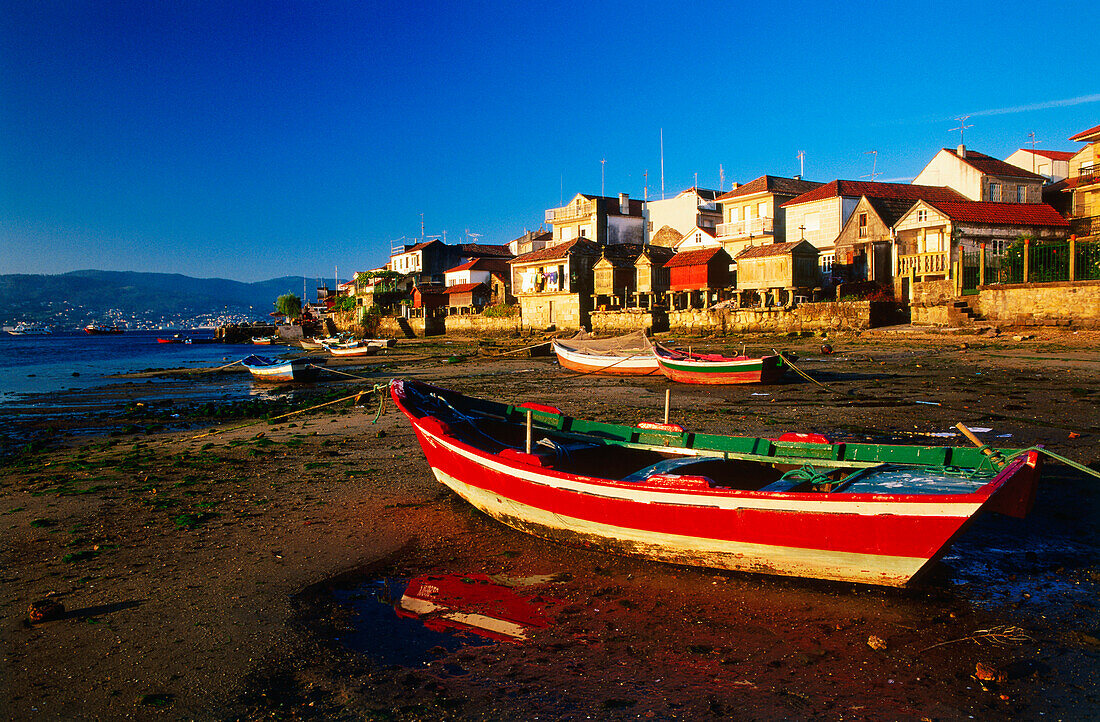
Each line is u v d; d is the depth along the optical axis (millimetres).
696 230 60656
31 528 10164
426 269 89375
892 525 6500
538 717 5246
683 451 9641
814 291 45062
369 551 8930
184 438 17953
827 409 18141
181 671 6070
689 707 5312
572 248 57500
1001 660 5805
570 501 8414
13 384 37719
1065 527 8711
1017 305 31500
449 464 10180
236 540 9438
